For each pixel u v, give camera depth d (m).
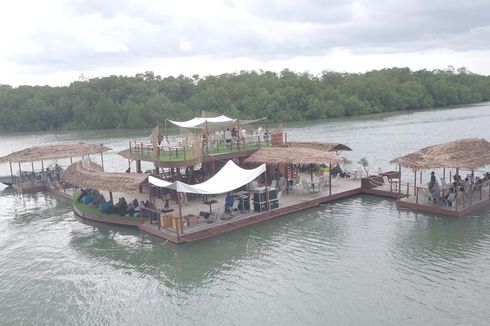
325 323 16.88
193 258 23.73
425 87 145.25
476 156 29.23
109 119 121.00
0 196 42.53
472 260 21.33
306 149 34.28
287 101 121.56
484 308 17.20
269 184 36.38
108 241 27.31
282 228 27.45
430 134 74.44
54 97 136.38
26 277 22.94
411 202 30.00
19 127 127.62
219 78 158.75
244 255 23.70
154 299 19.70
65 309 19.36
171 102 126.31
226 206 28.84
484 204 29.47
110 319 18.28
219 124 38.25
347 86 138.50
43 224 32.09
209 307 18.66
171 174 35.59
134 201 30.03
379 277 20.20
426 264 21.20
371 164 49.28
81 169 35.56
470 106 142.12
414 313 17.14
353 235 25.64
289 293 19.33
